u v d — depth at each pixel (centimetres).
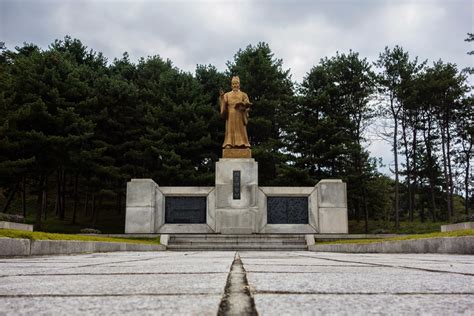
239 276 308
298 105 4019
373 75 4056
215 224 2633
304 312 150
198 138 3981
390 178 5728
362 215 5275
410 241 1086
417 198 5806
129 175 3600
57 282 269
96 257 826
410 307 161
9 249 766
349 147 3831
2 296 199
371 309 156
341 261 601
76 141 3173
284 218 2662
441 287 230
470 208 5181
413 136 4603
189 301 178
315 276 306
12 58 4728
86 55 4725
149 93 3981
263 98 4141
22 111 2912
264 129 4297
